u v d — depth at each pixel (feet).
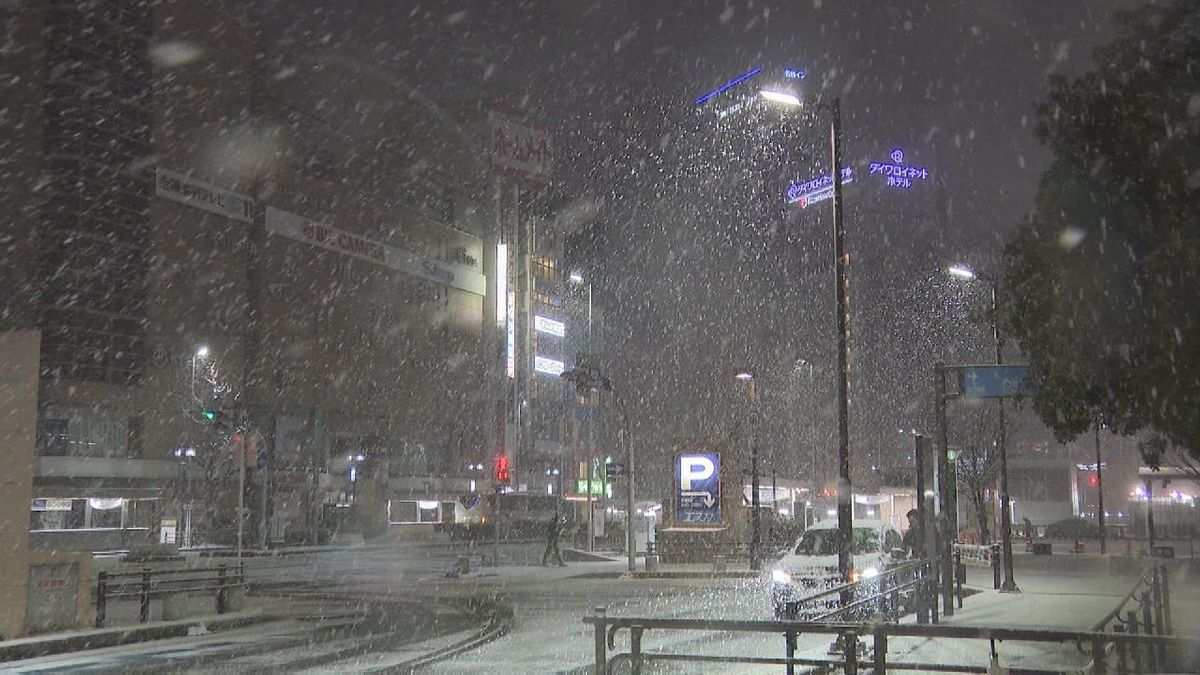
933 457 73.51
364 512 309.01
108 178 256.52
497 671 51.57
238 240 295.07
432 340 377.30
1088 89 44.70
